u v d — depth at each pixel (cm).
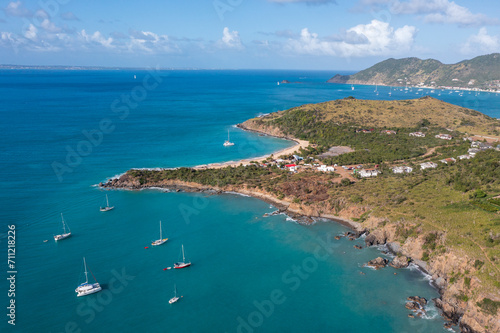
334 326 7656
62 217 12219
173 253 10312
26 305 7981
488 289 7794
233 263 9900
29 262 9562
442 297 8425
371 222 11544
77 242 10662
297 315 7969
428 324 7706
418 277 9319
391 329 7569
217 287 8875
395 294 8681
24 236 10894
